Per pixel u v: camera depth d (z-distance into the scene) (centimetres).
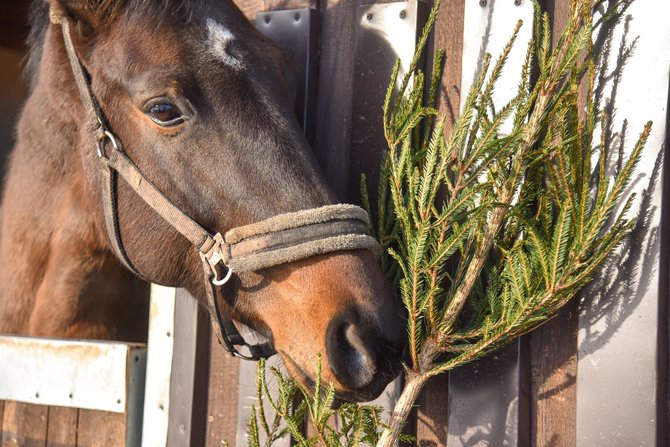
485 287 141
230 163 137
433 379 155
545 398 145
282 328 133
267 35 175
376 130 163
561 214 124
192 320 178
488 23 150
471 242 133
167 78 137
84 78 152
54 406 187
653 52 134
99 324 205
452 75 157
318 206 134
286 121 139
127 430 178
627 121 136
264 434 169
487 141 130
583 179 128
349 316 125
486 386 147
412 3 160
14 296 209
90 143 159
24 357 188
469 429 148
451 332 130
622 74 137
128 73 143
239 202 136
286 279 132
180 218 142
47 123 190
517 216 130
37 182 199
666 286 135
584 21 126
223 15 145
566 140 125
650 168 133
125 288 209
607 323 136
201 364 179
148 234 150
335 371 123
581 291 140
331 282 128
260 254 132
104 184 154
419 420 157
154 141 143
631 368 134
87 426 183
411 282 131
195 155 139
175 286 154
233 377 177
